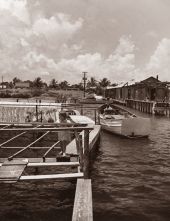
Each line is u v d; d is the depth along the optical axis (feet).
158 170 44.37
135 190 35.63
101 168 45.47
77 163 30.71
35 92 305.32
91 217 19.25
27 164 29.94
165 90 180.65
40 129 28.58
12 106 77.61
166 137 76.74
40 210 28.99
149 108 157.89
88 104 184.75
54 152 53.67
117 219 27.94
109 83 442.09
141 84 179.01
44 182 36.17
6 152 53.42
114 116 84.23
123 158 52.44
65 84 487.61
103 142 67.82
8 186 35.01
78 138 33.86
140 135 71.97
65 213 28.43
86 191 23.88
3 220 26.91
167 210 29.89
